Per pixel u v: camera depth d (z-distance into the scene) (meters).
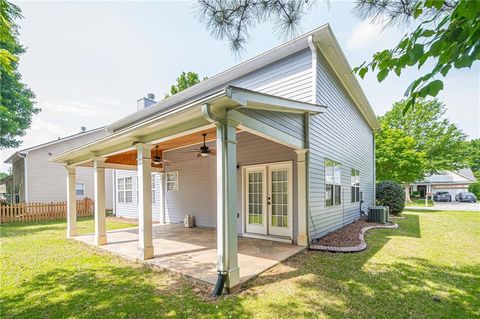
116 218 12.94
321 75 6.83
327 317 2.88
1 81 15.56
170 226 9.15
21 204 11.80
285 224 6.50
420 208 18.36
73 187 7.93
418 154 20.16
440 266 4.61
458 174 31.14
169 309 3.09
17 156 16.23
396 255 5.30
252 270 4.25
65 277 4.24
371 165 14.53
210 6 2.92
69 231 7.73
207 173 8.79
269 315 2.92
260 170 7.04
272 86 7.18
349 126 10.02
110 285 3.87
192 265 4.56
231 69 7.86
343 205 8.95
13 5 3.42
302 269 4.43
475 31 1.49
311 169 6.27
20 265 4.92
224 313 2.97
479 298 3.34
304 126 6.04
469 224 9.73
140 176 5.07
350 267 4.54
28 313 3.07
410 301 3.25
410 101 1.79
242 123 3.90
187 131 4.18
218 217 3.65
